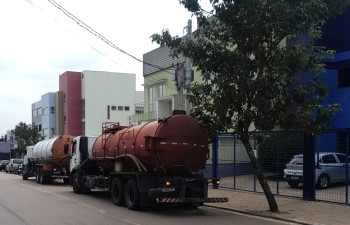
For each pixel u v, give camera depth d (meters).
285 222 11.49
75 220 11.66
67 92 60.59
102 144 17.28
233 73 12.56
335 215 12.20
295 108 12.74
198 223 11.21
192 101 13.52
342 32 21.41
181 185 13.17
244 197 16.53
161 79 36.53
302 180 15.91
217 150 20.42
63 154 26.06
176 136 13.45
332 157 17.22
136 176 13.68
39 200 16.73
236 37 12.88
